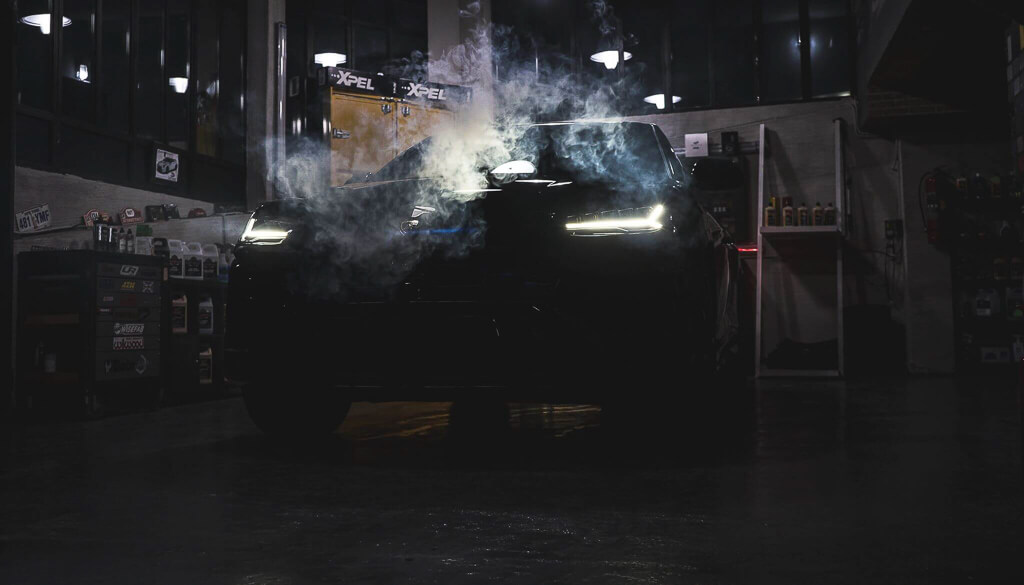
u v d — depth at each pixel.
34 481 2.77
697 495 2.41
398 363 2.82
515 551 1.83
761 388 6.96
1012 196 8.86
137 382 5.25
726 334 3.40
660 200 2.74
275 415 3.46
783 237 9.22
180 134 8.21
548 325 2.67
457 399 2.84
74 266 4.96
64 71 6.65
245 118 9.09
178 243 5.90
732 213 9.67
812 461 2.99
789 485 2.55
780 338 9.45
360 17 10.54
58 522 2.15
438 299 2.76
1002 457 3.09
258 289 3.00
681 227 2.73
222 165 8.68
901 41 7.22
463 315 2.72
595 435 3.73
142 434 4.11
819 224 9.15
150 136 7.89
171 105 8.16
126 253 5.21
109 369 5.04
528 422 4.27
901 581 1.61
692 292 2.71
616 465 2.92
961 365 9.10
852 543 1.88
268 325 2.97
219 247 6.51
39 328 5.11
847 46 9.62
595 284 2.66
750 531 1.99
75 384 4.90
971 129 9.14
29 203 5.91
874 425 4.15
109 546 1.91
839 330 8.66
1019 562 1.73
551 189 2.76
